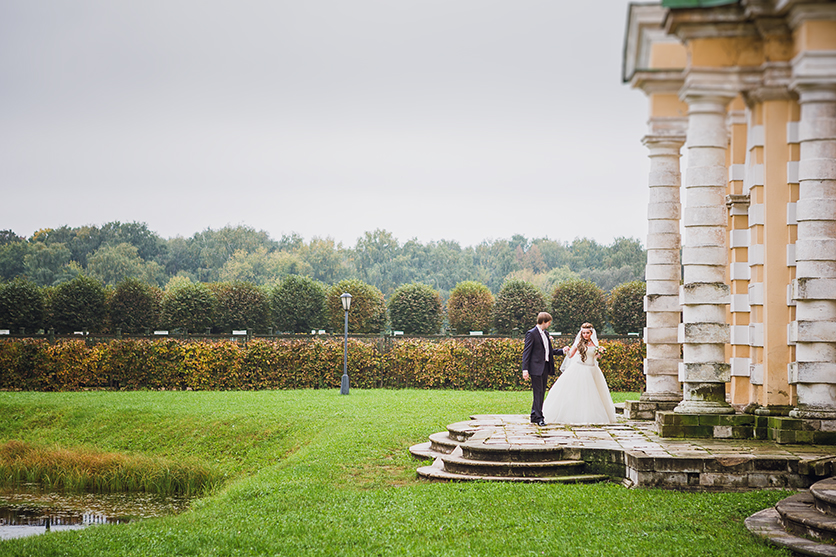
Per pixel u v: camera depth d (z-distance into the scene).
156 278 84.75
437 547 7.17
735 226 12.67
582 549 6.85
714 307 10.80
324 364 28.39
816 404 10.05
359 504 9.25
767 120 10.53
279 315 37.62
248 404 20.67
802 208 10.08
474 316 37.00
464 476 10.45
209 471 14.79
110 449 17.34
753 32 10.16
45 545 8.57
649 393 14.44
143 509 13.11
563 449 10.58
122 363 27.55
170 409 19.70
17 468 15.59
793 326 10.26
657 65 12.60
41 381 27.14
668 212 14.30
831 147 9.95
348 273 89.50
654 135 14.02
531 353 13.67
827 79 9.60
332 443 14.05
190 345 27.97
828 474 8.91
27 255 77.94
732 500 8.44
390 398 22.55
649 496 8.76
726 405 10.88
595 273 69.94
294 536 7.98
